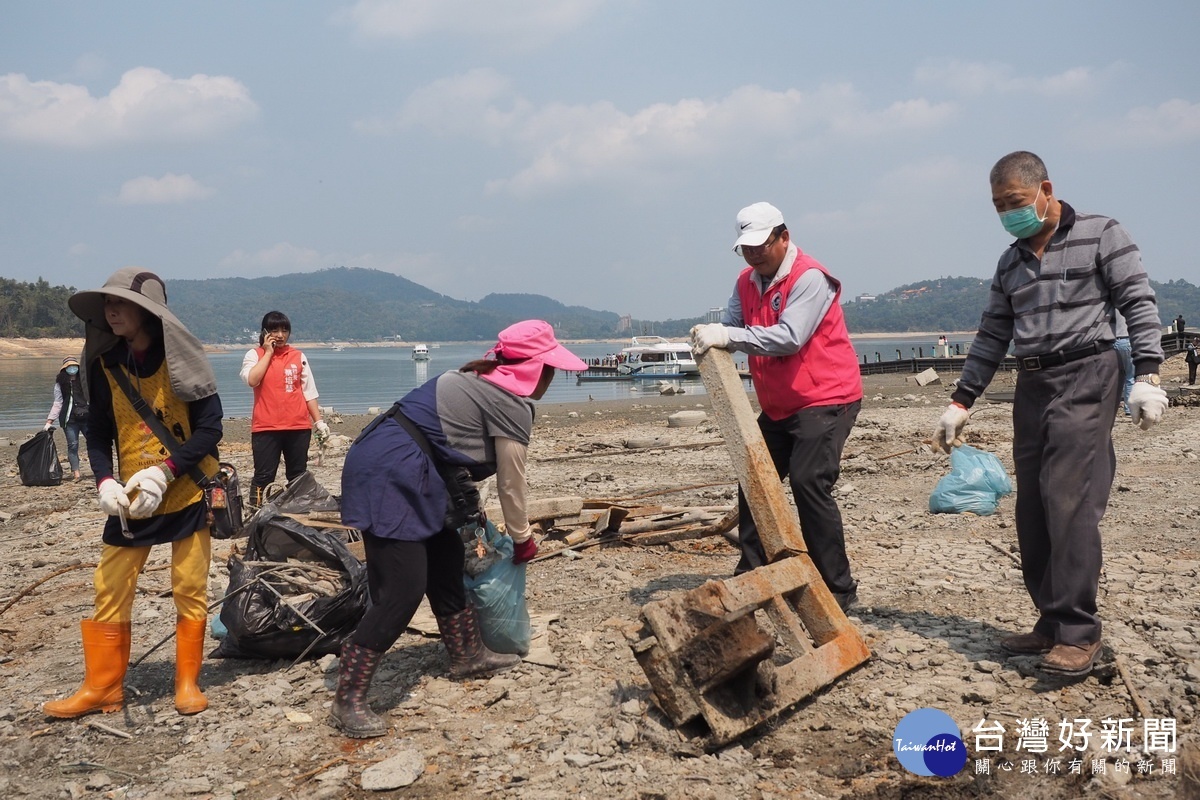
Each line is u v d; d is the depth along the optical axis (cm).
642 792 346
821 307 493
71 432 1442
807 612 451
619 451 1520
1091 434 421
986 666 448
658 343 8388
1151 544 705
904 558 688
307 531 532
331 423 2698
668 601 388
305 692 455
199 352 422
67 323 18538
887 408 2442
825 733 394
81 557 833
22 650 557
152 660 524
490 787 357
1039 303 432
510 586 473
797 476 504
